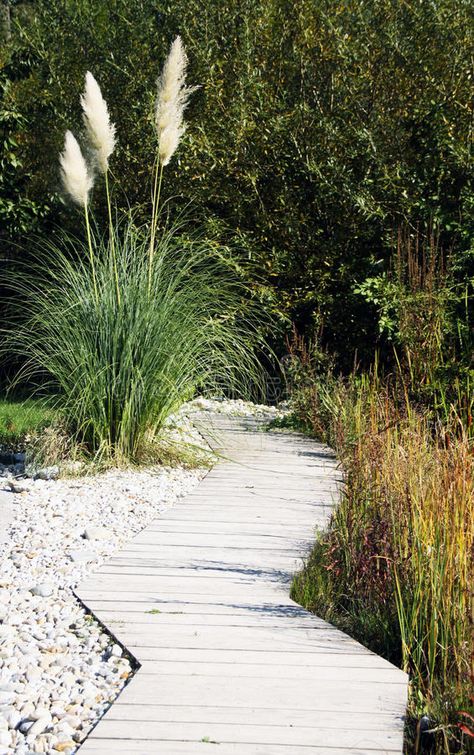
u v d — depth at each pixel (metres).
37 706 3.31
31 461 7.39
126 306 7.41
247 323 12.42
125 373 7.37
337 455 7.51
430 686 3.47
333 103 12.61
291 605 4.34
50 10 13.98
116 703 3.22
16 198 12.94
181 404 7.85
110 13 13.56
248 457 8.19
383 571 4.47
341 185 11.95
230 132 12.29
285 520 5.94
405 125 12.05
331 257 12.27
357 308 11.90
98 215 13.31
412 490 4.35
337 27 12.42
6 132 12.65
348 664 3.64
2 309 12.09
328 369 10.40
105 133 7.78
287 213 12.43
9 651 3.79
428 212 10.63
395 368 9.51
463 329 9.09
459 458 4.13
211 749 2.90
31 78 14.23
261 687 3.39
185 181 12.55
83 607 4.30
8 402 10.87
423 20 12.27
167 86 8.02
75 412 7.35
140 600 4.34
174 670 3.53
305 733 3.03
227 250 11.61
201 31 12.75
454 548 3.80
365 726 3.09
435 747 3.20
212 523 5.83
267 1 12.77
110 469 7.30
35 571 4.87
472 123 11.56
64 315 7.54
